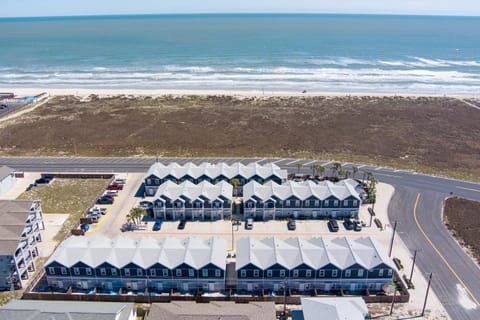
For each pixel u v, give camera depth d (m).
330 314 49.28
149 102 167.00
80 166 104.38
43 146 118.94
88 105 163.00
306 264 57.56
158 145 119.88
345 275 58.34
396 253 68.69
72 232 72.88
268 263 58.19
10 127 134.62
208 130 133.12
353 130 133.75
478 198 88.69
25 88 193.62
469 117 148.12
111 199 85.06
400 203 85.94
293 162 107.31
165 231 74.75
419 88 196.12
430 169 104.38
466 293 59.31
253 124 139.00
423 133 131.75
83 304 51.28
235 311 49.34
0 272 59.25
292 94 179.50
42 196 88.19
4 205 67.31
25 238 62.38
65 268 58.06
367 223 78.12
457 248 70.38
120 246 61.00
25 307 49.78
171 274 58.41
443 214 81.75
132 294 57.88
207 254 59.69
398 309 55.94
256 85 198.12
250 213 79.19
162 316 48.31
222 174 87.25
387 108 158.88
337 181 94.56
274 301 56.91
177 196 78.12
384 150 116.94
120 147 118.31
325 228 76.31
